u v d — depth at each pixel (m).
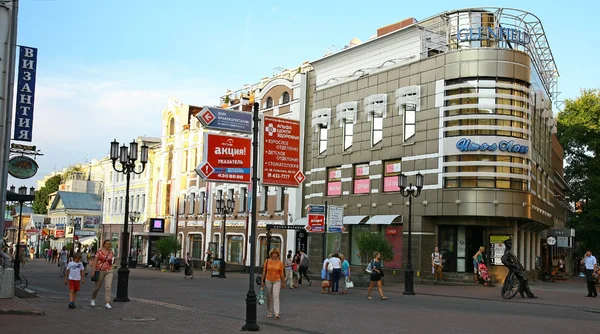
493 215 32.62
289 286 31.06
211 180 24.88
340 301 23.12
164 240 53.22
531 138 36.03
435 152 34.56
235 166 25.59
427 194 34.69
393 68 38.00
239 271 50.72
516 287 25.89
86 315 16.94
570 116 53.16
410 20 42.00
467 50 33.84
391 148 37.44
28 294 22.09
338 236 40.88
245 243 52.31
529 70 34.41
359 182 40.03
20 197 27.44
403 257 35.81
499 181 33.00
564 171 56.00
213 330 14.55
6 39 20.27
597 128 50.00
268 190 50.50
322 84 44.88
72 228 90.31
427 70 35.66
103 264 18.92
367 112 39.53
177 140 65.75
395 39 38.78
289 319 17.02
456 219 34.47
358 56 41.72
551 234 47.97
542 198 40.78
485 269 32.59
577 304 22.98
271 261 17.44
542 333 14.82
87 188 99.06
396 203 36.69
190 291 27.39
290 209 46.97
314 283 35.22
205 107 20.23
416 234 35.06
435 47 37.72
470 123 33.41
